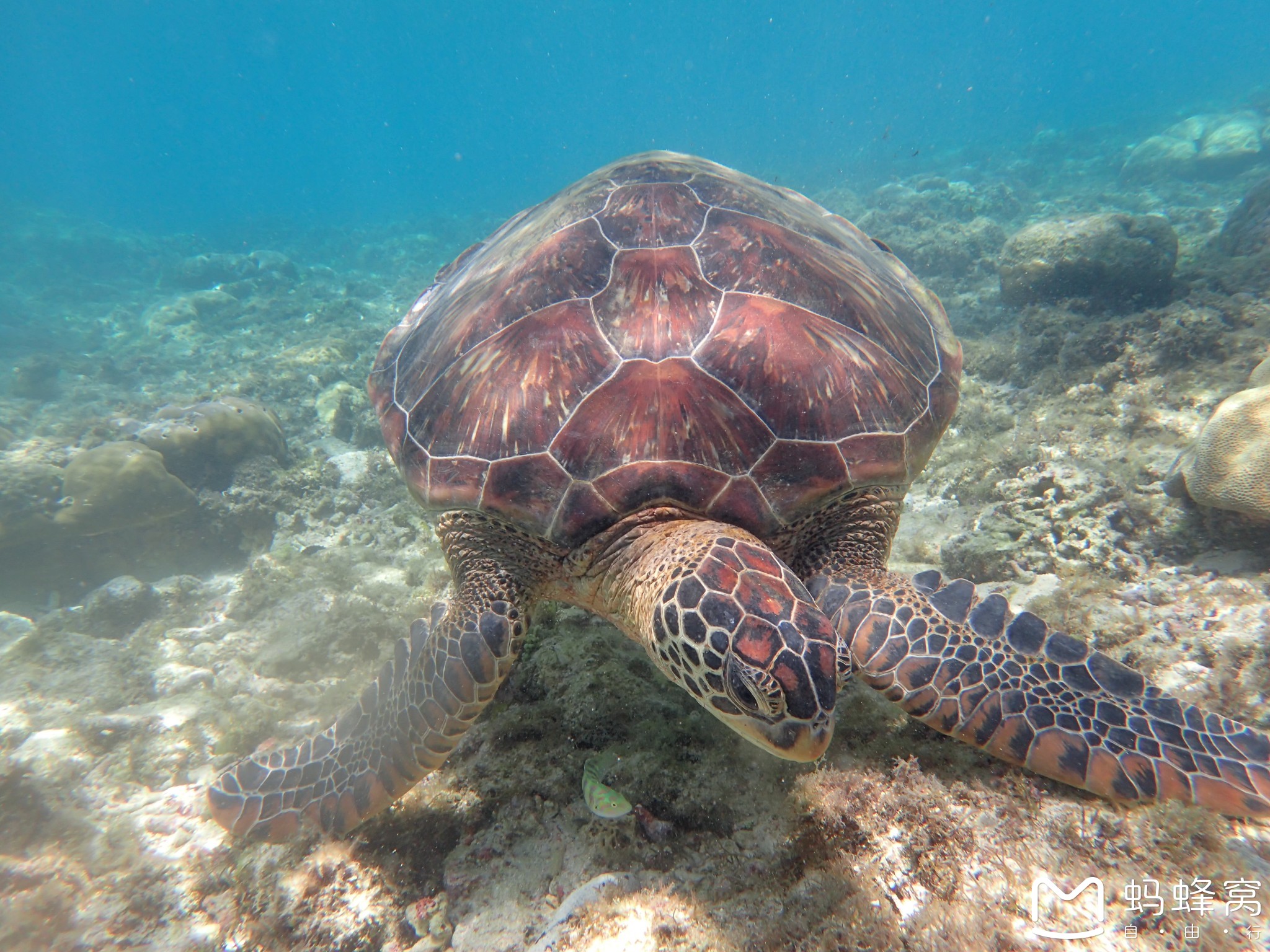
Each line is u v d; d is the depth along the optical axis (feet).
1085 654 1.95
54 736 2.66
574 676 2.40
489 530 2.26
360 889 2.06
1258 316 4.04
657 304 2.31
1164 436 3.46
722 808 1.99
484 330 2.48
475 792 2.21
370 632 3.38
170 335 12.41
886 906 1.64
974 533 3.10
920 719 1.92
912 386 2.44
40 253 20.27
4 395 9.70
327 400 7.38
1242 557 2.66
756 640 1.69
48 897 2.13
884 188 15.44
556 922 1.81
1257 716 2.00
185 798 2.41
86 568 4.74
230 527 5.10
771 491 2.10
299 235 27.12
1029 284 6.16
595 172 3.21
